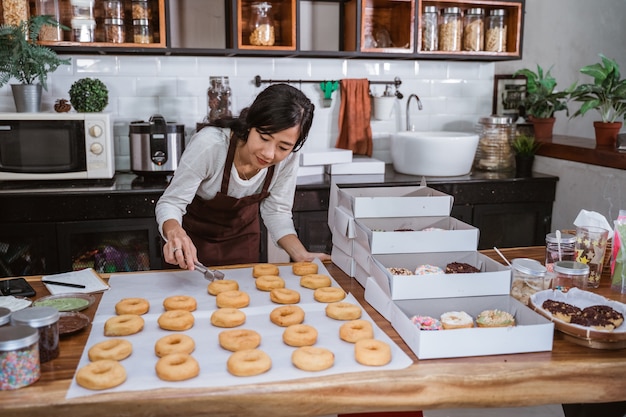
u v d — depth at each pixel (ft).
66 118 9.84
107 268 10.02
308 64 12.26
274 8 11.51
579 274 5.24
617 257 5.66
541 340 4.38
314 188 10.53
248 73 11.98
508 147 12.48
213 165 6.48
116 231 9.90
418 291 4.78
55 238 9.64
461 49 12.21
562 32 13.73
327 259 6.62
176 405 3.74
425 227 6.07
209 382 3.90
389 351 4.20
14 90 10.09
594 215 6.28
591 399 4.25
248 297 5.24
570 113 14.08
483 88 13.37
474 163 12.94
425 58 11.85
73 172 10.03
